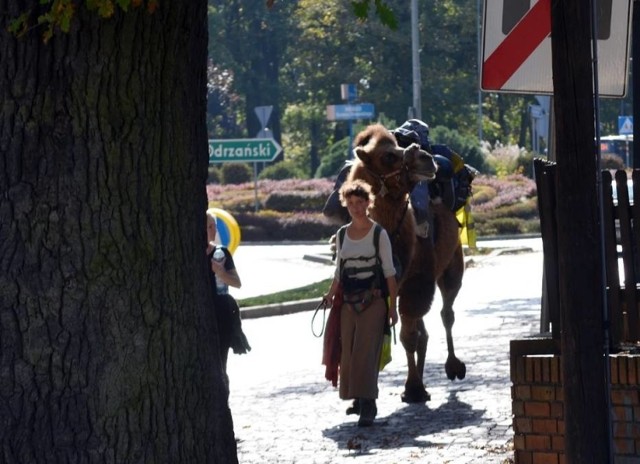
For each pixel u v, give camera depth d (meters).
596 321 9.65
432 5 123.12
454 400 19.70
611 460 9.71
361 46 125.12
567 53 9.49
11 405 8.76
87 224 8.80
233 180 98.25
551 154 15.84
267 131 86.81
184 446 9.16
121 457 8.89
